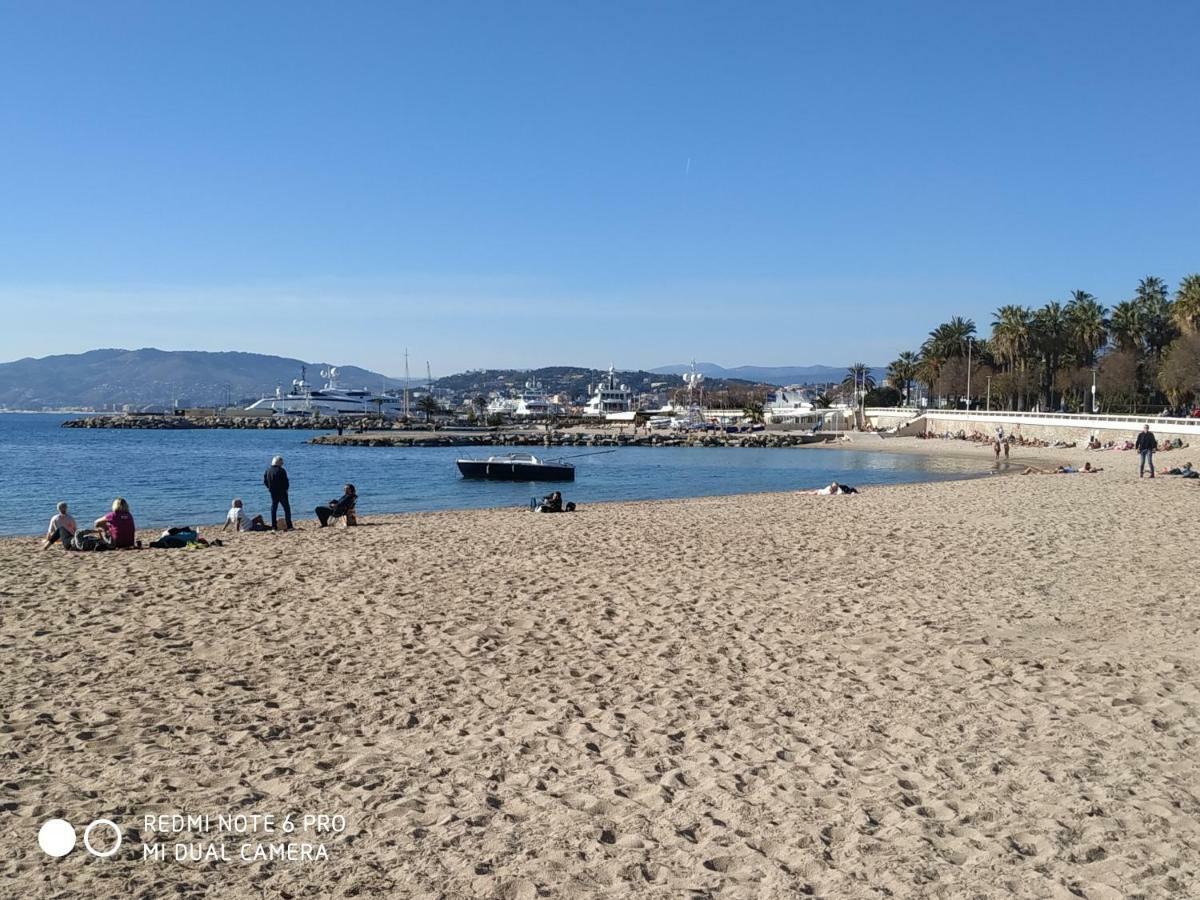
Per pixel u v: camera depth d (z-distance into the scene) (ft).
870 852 17.79
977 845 18.04
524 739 24.41
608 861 17.51
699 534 67.15
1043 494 98.53
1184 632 35.09
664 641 34.81
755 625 37.24
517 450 317.42
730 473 198.80
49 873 17.15
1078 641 34.06
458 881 16.84
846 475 186.91
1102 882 16.57
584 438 376.48
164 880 16.94
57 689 28.63
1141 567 50.29
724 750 23.48
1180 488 103.14
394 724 25.61
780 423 496.23
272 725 25.49
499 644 34.45
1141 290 321.52
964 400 384.47
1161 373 263.49
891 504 91.04
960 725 25.13
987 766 22.15
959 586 45.29
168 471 188.44
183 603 41.93
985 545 59.62
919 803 20.10
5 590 45.16
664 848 18.04
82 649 33.60
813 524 73.20
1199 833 18.51
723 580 47.44
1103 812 19.53
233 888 16.65
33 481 159.53
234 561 54.65
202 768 22.38
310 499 130.82
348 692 28.55
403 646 34.17
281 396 641.81
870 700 27.45
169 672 30.63
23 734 24.61
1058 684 28.76
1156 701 26.86
